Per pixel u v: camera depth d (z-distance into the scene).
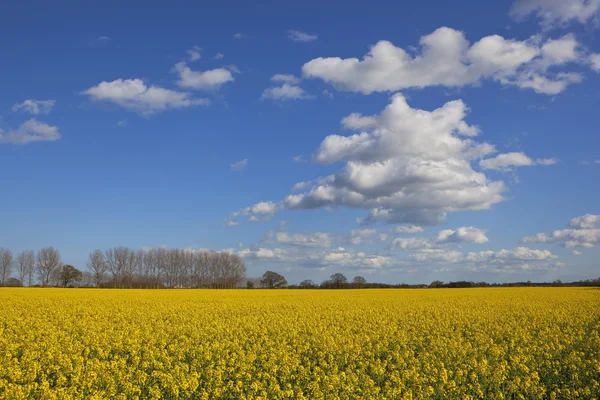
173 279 100.06
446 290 65.19
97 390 12.75
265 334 21.06
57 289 57.84
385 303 37.50
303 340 19.25
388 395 12.66
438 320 25.59
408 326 23.64
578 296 46.09
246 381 13.96
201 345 17.48
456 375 14.08
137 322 24.11
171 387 12.91
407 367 15.70
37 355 15.53
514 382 13.41
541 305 35.00
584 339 20.36
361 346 18.66
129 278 96.31
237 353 16.86
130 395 12.83
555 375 14.85
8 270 96.62
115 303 34.72
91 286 95.00
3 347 17.42
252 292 56.72
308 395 12.80
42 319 24.48
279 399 12.62
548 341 19.48
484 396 13.18
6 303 32.62
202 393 12.75
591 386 13.84
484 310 31.09
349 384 13.08
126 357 16.25
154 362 15.09
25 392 12.23
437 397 13.07
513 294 50.56
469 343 18.05
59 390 12.07
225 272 102.12
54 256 96.69
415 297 45.97
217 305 34.69
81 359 14.84
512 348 18.36
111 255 96.69
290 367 14.94
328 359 16.91
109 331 20.36
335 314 28.94
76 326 22.31
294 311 30.69
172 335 20.50
